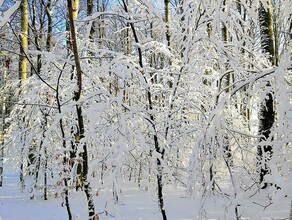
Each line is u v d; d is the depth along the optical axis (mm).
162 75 6160
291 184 2842
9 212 7574
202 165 3812
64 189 5172
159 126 5422
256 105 4883
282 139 3473
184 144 5418
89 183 4195
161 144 4883
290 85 3896
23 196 9516
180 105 5445
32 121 8367
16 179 15023
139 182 7363
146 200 7207
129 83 4832
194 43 4934
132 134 4238
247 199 3885
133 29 4969
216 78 5598
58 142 7164
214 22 4016
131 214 6309
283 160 3500
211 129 3732
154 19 5180
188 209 6301
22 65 10469
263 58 5250
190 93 5508
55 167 7727
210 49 4789
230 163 4480
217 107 3789
